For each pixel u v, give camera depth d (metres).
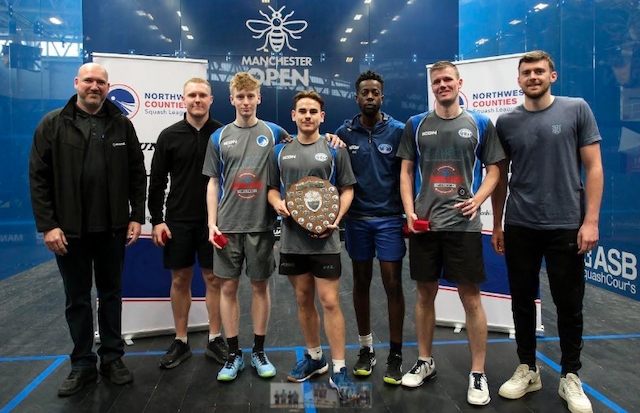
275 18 6.34
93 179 2.13
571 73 4.67
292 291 4.21
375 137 2.26
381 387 2.24
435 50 6.57
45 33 5.60
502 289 2.99
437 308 3.18
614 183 4.09
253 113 2.29
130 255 2.95
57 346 2.87
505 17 6.05
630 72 3.83
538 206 2.00
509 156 2.12
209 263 2.50
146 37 6.12
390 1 6.46
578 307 2.01
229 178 2.25
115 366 2.30
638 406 2.06
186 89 2.42
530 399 2.12
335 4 6.40
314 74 6.46
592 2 4.31
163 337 3.02
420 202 2.11
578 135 1.96
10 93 4.89
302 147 2.13
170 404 2.08
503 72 2.88
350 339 2.97
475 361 2.11
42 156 2.06
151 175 2.48
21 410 2.04
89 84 2.08
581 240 1.93
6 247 4.84
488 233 3.01
